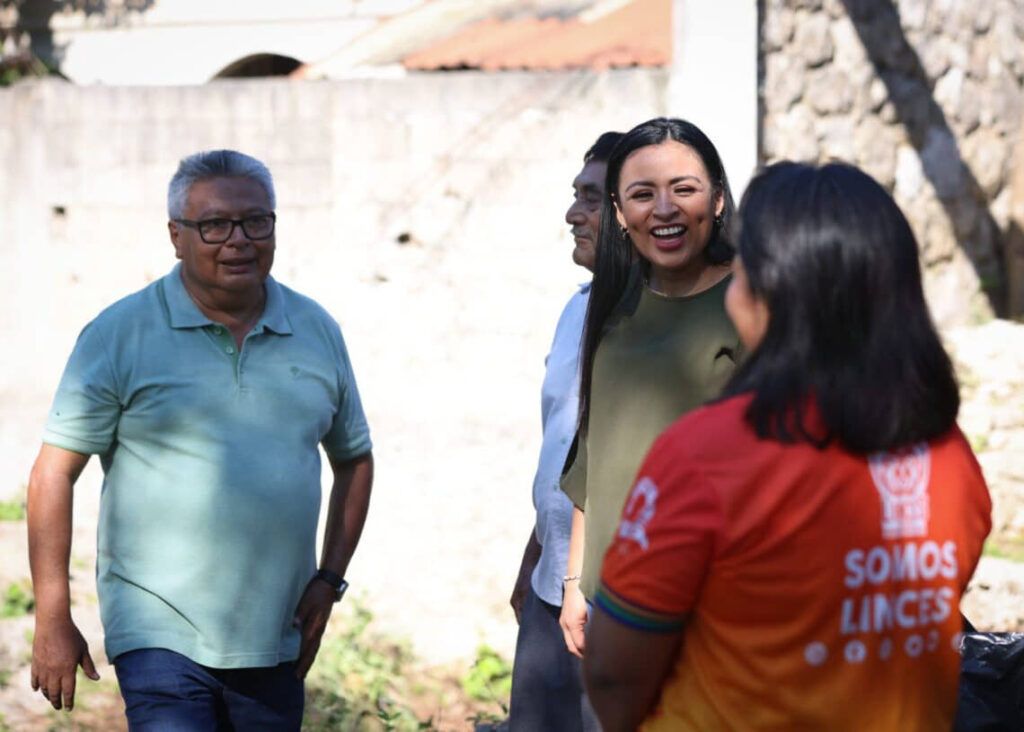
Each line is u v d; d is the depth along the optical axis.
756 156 8.90
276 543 4.25
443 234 9.78
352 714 6.65
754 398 2.38
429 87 9.76
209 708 4.21
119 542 4.23
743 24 8.86
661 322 3.71
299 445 4.34
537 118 9.59
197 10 15.56
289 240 10.01
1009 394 9.70
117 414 4.23
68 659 4.11
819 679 2.39
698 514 2.36
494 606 8.59
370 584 8.97
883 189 2.45
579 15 11.16
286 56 15.69
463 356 9.77
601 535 3.74
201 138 10.16
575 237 4.59
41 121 10.45
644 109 9.37
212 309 4.29
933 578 2.47
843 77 9.95
